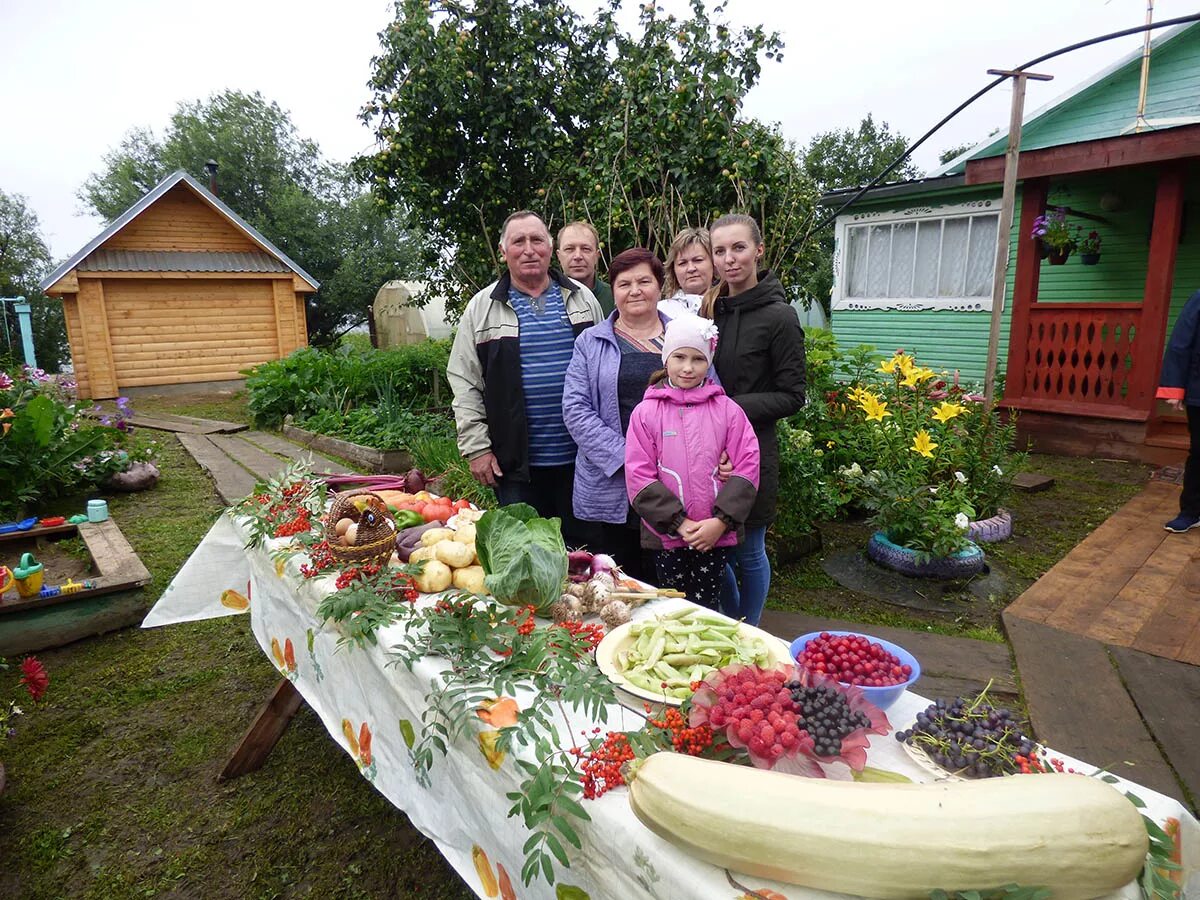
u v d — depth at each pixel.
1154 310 6.43
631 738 1.12
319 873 2.16
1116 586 3.86
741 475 2.29
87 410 8.44
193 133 28.38
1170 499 5.37
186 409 12.20
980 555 4.08
